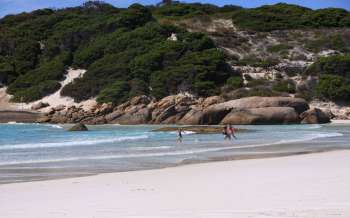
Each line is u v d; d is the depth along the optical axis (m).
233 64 90.19
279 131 47.16
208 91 79.56
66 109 77.75
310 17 110.69
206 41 91.75
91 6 120.69
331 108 78.69
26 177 17.28
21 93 89.38
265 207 10.14
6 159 23.22
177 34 96.00
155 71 84.62
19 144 32.03
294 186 12.73
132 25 103.56
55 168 19.88
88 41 101.44
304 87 83.81
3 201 11.95
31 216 9.99
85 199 11.96
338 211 9.55
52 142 33.91
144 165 20.67
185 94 79.44
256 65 91.00
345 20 110.56
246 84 84.19
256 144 31.42
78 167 20.14
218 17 113.94
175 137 39.00
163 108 68.81
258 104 65.62
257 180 14.27
